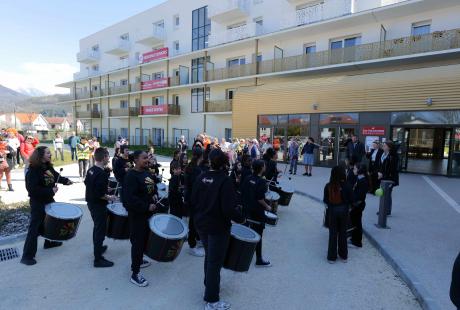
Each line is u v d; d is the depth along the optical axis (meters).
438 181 12.27
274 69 22.30
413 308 3.64
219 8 26.00
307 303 3.70
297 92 17.83
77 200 8.82
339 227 4.92
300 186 11.34
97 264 4.48
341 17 18.50
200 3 30.08
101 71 43.16
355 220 5.53
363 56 18.00
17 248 5.17
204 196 3.48
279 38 22.91
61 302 3.58
